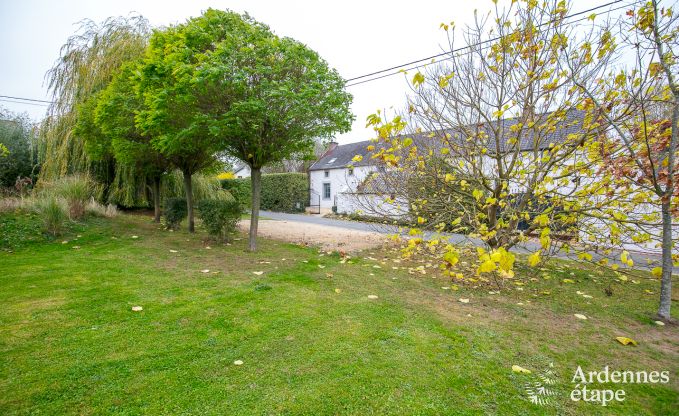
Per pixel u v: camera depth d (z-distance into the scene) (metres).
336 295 3.87
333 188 24.52
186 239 7.52
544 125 4.24
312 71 5.66
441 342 2.73
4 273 4.36
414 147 4.96
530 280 4.80
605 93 3.83
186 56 5.21
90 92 10.50
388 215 6.20
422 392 2.05
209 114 5.39
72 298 3.48
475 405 1.95
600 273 5.29
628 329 3.12
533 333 2.96
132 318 3.03
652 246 7.37
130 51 10.87
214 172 10.30
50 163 10.56
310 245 7.65
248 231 9.65
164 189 12.29
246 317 3.12
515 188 5.05
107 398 1.89
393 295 3.94
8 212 7.68
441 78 4.23
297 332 2.83
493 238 4.38
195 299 3.58
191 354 2.42
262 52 5.35
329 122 6.23
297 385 2.08
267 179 24.64
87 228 7.57
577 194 3.97
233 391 2.00
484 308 3.58
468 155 4.83
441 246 4.53
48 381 2.03
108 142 8.62
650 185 3.55
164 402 1.88
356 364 2.34
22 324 2.83
